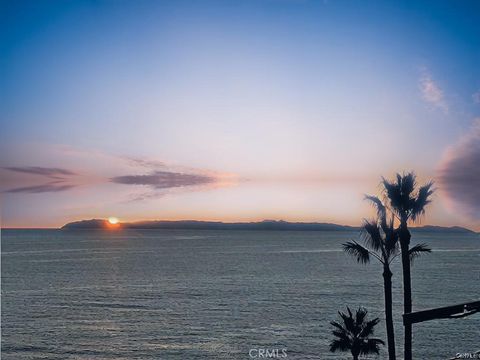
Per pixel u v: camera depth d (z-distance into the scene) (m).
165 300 91.12
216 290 104.38
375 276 131.62
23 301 89.81
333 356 53.50
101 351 56.22
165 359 53.25
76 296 96.19
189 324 69.75
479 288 106.19
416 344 56.69
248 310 80.25
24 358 53.50
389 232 24.34
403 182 23.83
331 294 97.81
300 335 62.69
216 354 54.94
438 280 121.19
